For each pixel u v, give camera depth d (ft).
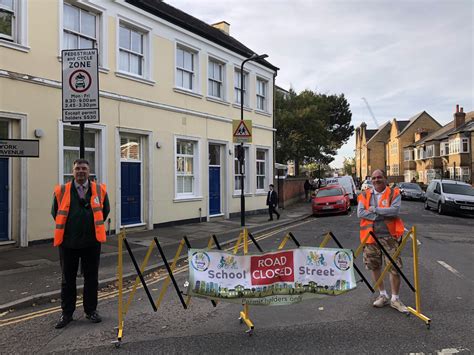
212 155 59.00
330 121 159.84
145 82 45.21
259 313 18.13
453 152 155.02
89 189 17.03
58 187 16.96
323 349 14.12
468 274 25.09
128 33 44.34
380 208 18.07
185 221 51.78
